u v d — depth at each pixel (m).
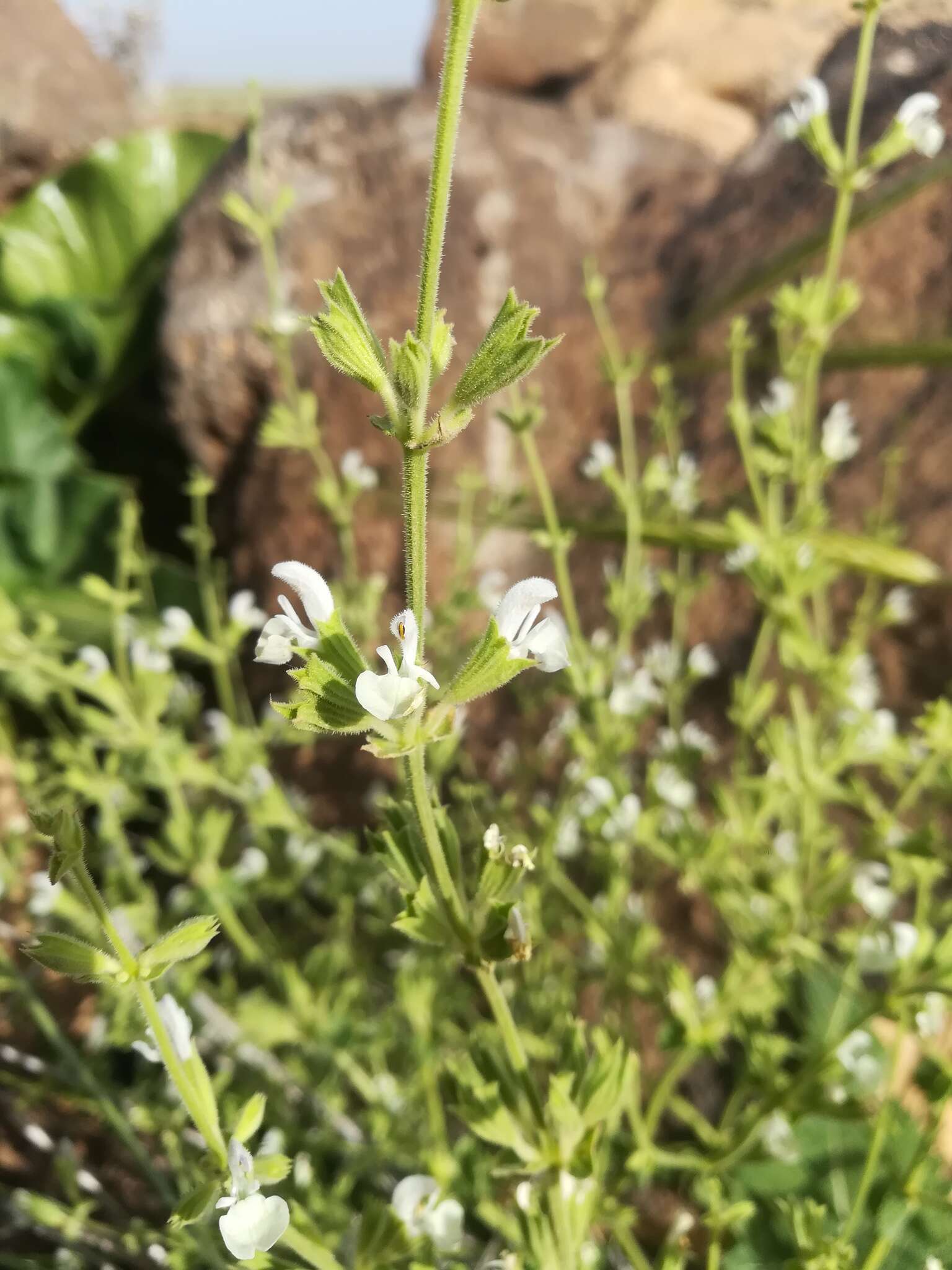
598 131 0.44
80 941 0.10
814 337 0.22
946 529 0.29
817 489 0.30
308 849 0.28
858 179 0.20
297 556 0.39
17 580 0.41
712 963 0.29
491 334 0.09
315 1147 0.22
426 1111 0.23
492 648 0.10
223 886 0.24
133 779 0.26
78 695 0.36
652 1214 0.23
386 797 0.12
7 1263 0.20
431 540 0.37
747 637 0.32
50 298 0.48
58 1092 0.23
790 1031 0.24
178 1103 0.22
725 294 0.37
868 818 0.28
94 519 0.42
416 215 0.40
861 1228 0.17
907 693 0.29
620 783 0.24
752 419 0.28
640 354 0.26
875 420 0.32
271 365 0.39
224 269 0.41
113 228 0.51
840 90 0.36
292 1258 0.16
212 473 0.42
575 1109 0.12
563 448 0.38
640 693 0.25
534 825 0.31
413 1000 0.20
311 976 0.24
